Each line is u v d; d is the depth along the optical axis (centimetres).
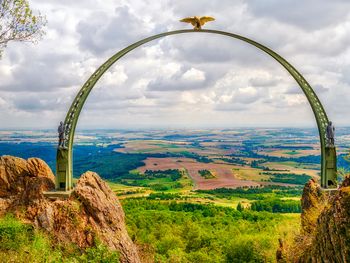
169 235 5769
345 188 1119
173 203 9838
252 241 4491
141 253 1845
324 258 1112
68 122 1546
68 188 1512
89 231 1408
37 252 1259
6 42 1609
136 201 9912
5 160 1543
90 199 1458
